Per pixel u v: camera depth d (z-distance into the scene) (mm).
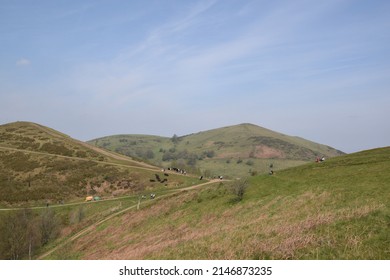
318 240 19562
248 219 40000
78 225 76375
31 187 109312
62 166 126750
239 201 54781
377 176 42250
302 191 44844
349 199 32625
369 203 26516
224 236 28281
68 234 72500
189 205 64375
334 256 17562
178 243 34531
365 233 19266
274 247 20297
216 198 62406
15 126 176875
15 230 70062
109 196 103875
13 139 154750
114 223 68750
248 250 21234
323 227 21688
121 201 90312
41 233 72625
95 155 149250
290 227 23797
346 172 50656
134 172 126812
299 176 58344
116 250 50062
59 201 101750
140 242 50188
